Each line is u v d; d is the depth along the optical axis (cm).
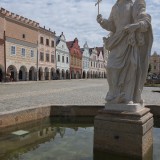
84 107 952
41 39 5225
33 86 2880
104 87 2769
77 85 3209
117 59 552
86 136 681
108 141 518
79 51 7256
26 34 4700
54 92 1930
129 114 508
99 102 1215
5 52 4162
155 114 980
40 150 549
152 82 4106
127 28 521
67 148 561
